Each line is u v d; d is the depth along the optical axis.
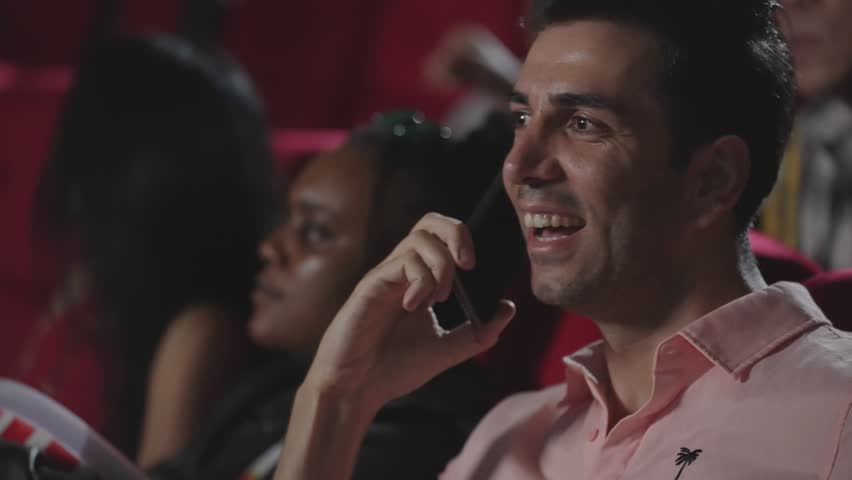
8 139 4.43
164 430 3.11
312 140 3.86
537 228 1.79
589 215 1.74
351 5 6.17
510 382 2.74
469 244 1.88
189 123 3.34
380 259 2.63
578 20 1.78
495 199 1.96
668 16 1.75
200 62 3.42
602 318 1.81
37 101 4.40
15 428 2.09
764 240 2.51
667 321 1.79
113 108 3.38
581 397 1.98
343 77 6.20
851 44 3.21
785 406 1.66
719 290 1.79
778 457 1.63
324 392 2.03
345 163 2.66
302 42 6.19
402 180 2.63
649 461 1.74
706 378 1.75
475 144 2.67
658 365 1.75
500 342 2.73
